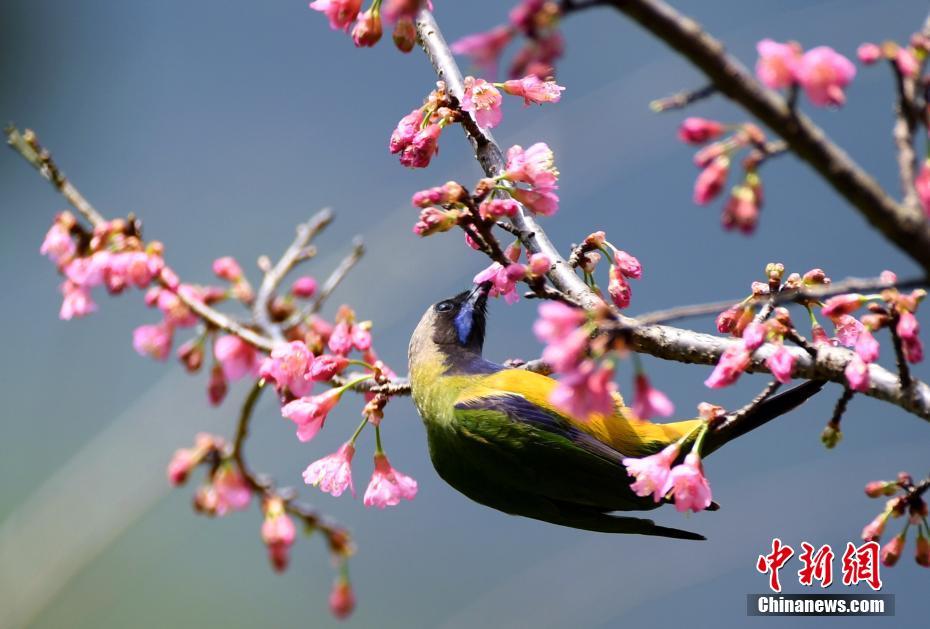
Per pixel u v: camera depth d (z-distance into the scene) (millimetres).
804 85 3594
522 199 5523
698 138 3826
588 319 4137
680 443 5230
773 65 3611
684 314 3869
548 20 3160
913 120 3600
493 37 3408
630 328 3990
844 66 3596
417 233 5488
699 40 3246
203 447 7285
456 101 6305
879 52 3662
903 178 3523
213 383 7574
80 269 7277
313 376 6422
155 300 7434
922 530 5449
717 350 5512
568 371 4043
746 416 5086
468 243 5879
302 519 7465
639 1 3232
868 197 3365
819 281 5355
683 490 5078
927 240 3361
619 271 6184
